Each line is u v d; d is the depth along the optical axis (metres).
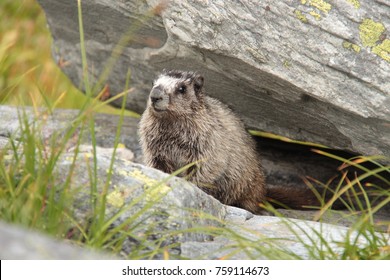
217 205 10.38
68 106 17.00
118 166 9.54
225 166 12.55
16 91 15.50
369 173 9.60
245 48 11.14
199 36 11.44
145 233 8.92
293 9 10.80
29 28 17.86
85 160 9.47
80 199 9.05
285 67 10.97
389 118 10.55
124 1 12.22
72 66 15.04
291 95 11.48
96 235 8.41
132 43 13.18
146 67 13.48
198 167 12.46
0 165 8.98
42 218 8.49
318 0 10.76
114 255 8.51
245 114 13.43
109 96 14.95
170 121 12.41
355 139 11.48
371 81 10.48
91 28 13.64
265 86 11.74
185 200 9.47
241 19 11.09
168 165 12.87
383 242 9.25
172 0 11.51
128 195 9.20
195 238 9.43
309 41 10.76
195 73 12.41
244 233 9.88
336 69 10.66
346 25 10.58
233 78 12.16
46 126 12.89
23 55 16.56
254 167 13.07
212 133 12.45
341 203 13.24
